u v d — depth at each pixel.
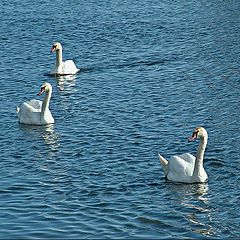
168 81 49.41
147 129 40.06
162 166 33.81
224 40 60.31
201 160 33.19
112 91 47.47
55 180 33.38
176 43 59.62
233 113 42.84
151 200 31.39
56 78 50.84
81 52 57.41
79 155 36.44
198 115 42.53
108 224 29.17
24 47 58.69
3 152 37.06
